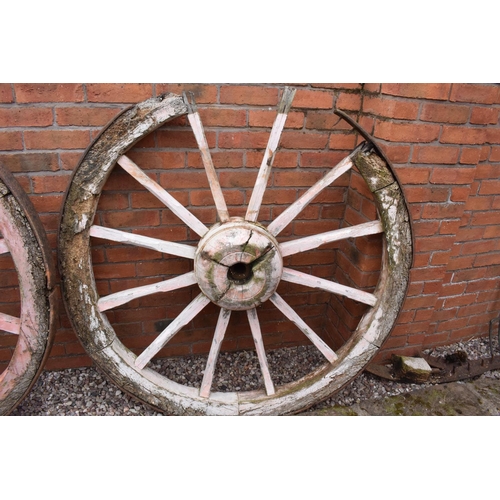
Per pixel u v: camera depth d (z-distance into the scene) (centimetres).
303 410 169
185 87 144
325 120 161
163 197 141
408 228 152
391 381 192
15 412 164
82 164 132
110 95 140
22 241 128
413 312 190
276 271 143
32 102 135
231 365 198
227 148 156
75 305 144
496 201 192
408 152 151
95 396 174
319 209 179
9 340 173
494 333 229
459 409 177
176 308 186
